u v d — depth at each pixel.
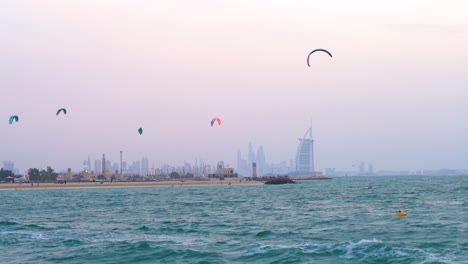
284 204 76.94
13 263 28.50
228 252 30.23
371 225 42.81
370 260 26.64
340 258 27.31
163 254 29.86
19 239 37.47
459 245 31.05
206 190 167.00
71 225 47.56
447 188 138.25
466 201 73.88
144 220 52.16
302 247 30.86
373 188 154.25
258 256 28.55
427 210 57.53
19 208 78.06
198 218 53.84
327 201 82.81
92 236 38.91
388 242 32.69
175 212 63.50
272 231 40.03
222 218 53.41
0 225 47.34
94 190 184.62
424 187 152.50
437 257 27.02
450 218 47.41
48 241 36.34
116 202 92.31
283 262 26.72
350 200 84.44
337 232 38.53
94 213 63.94
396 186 172.50
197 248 32.03
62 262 28.52
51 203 92.62
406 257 26.89
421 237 34.84
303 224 45.06
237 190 162.88
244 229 42.19
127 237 38.22
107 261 28.48
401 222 44.62
